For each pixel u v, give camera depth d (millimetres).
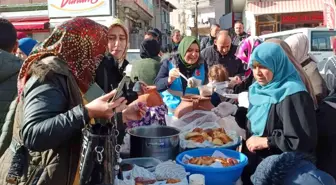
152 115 2363
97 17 12047
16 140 1616
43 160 1474
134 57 8281
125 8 16625
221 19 20828
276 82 2078
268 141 2016
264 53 2055
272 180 1429
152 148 1973
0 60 2281
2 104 2270
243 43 4418
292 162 1435
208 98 2605
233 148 2219
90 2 11992
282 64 2066
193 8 30047
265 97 2100
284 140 1935
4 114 2277
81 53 1549
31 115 1361
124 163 1851
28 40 4000
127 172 1750
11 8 15414
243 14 20312
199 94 2936
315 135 1915
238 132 2416
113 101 1411
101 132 1434
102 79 1923
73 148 1491
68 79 1481
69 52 1523
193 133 2275
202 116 2467
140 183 1673
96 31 1590
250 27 16562
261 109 2117
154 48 4156
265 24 16281
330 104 2088
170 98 3145
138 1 17766
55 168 1455
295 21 16000
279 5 15984
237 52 4562
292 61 2354
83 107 1391
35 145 1339
